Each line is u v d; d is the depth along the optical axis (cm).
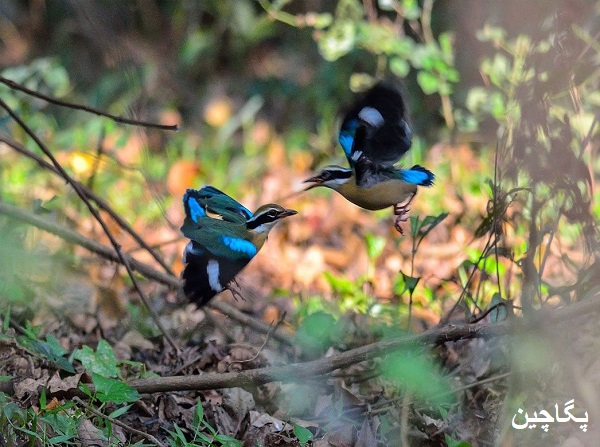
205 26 2575
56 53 2473
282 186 1988
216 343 1127
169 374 1077
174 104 2414
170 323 1254
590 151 1146
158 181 1873
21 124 1059
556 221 963
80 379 963
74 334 1176
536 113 945
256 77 2495
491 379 937
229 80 2508
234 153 2317
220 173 2136
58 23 2522
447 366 1045
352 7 1986
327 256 1642
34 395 927
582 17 1066
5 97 1880
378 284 1474
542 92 945
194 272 862
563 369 922
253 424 948
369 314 1235
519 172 1017
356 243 1684
